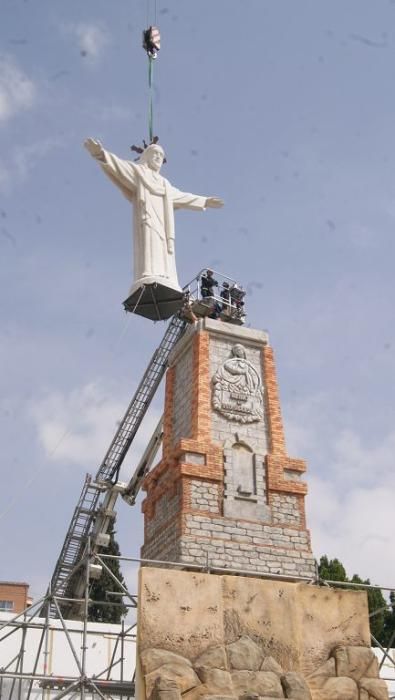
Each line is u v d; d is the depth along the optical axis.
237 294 38.31
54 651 35.38
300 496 32.28
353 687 27.36
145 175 37.31
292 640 27.50
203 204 38.50
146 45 44.72
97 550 43.94
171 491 31.52
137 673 25.72
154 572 26.86
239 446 32.47
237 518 30.67
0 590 69.88
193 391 33.38
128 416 44.41
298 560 30.86
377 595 62.75
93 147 36.44
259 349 35.34
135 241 37.00
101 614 57.97
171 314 37.81
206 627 26.59
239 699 25.53
